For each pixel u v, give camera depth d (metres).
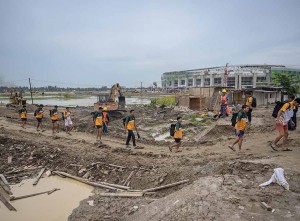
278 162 8.27
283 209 5.46
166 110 40.25
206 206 5.61
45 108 42.88
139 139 17.42
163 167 10.40
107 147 13.96
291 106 9.98
